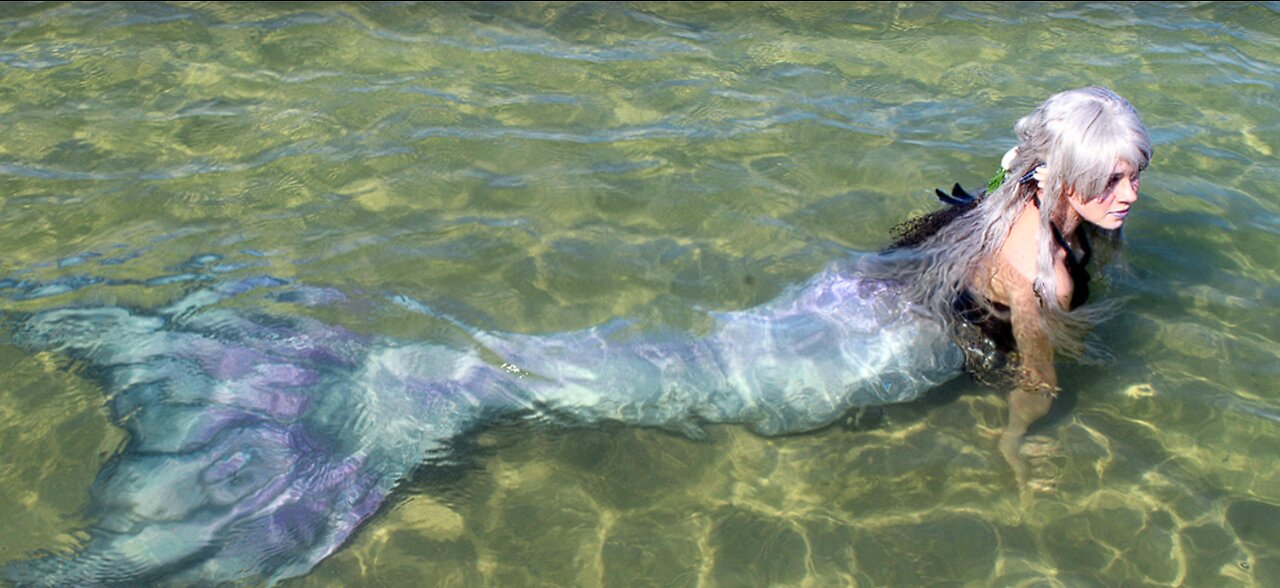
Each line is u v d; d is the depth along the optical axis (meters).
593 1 4.25
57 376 2.75
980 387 2.84
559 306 2.99
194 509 2.53
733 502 2.66
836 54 3.97
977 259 2.72
